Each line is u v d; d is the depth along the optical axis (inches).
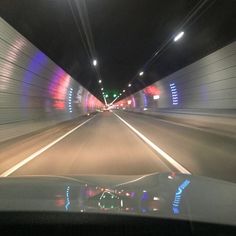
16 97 896.9
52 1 798.5
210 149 685.3
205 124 1382.9
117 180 211.0
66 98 1945.1
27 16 797.2
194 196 159.9
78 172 444.5
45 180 205.6
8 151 670.5
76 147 735.1
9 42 784.9
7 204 141.6
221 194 165.6
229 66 1163.9
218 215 129.9
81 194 161.0
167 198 154.6
